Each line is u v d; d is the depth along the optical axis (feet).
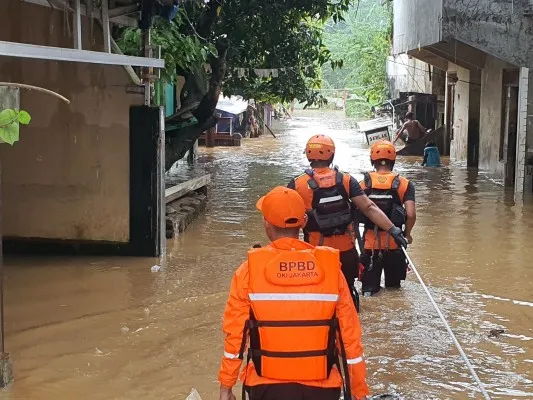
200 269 30.50
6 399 17.92
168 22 38.58
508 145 56.13
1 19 31.04
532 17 48.03
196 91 49.16
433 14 53.93
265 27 53.01
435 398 18.13
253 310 12.01
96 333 22.63
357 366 12.20
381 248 26.40
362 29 153.38
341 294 12.20
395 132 96.07
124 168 32.14
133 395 18.22
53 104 32.09
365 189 25.29
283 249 12.32
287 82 58.13
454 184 58.13
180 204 41.47
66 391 18.42
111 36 31.91
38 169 32.50
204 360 20.47
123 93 31.76
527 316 24.48
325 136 20.94
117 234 32.55
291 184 20.77
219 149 89.66
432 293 27.02
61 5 26.99
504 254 33.45
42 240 32.89
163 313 24.62
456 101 77.97
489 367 20.11
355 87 157.48
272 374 11.95
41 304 25.57
